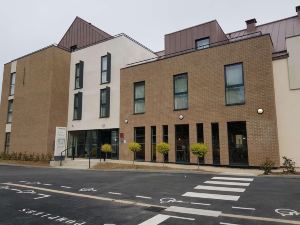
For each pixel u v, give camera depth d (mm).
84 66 24625
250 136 14852
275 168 13828
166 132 18453
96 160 20469
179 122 17719
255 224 5352
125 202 7332
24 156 23703
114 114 21516
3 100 28391
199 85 17234
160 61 19359
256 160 14469
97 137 22422
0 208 6773
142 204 7082
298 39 15219
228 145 15586
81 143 23781
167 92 18625
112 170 15438
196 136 16859
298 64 15031
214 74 16703
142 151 19375
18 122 25953
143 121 19500
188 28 20531
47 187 9852
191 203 7133
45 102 23812
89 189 9336
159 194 8297
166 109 18469
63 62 25156
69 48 28859
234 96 15891
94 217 5914
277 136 14445
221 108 16109
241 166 14906
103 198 7871
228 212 6227
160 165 16359
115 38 22688
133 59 23172
